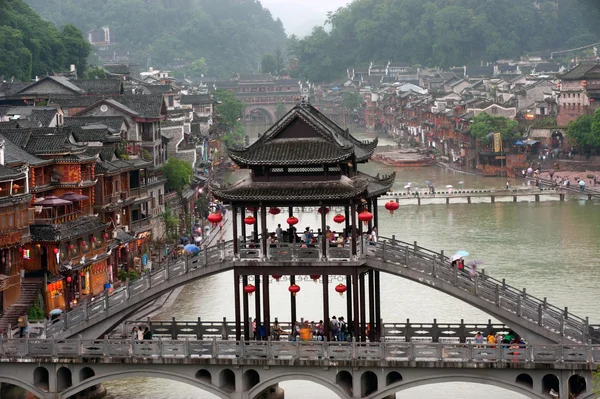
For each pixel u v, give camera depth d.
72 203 94.62
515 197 173.12
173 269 69.62
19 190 86.19
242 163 66.00
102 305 70.25
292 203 66.19
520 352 60.22
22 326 73.88
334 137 66.31
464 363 60.91
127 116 137.50
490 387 72.44
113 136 114.81
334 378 62.78
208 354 64.25
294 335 67.38
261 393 68.25
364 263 66.38
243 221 67.25
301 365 63.03
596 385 59.12
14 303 85.31
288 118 66.81
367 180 67.88
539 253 120.38
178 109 196.25
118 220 107.25
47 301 87.94
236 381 64.00
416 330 70.00
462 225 144.50
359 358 62.25
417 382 61.94
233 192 66.25
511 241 129.25
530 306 65.56
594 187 181.88
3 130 94.81
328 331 65.88
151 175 128.00
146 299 69.81
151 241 119.69
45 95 166.62
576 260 115.38
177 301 99.25
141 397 71.56
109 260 102.25
